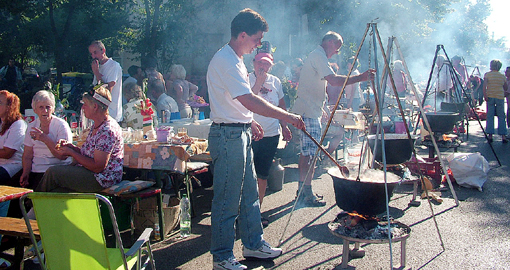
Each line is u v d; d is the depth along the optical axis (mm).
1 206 3777
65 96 11609
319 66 4953
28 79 14922
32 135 4281
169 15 13438
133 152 4539
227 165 3287
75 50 14656
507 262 3633
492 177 6648
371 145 4703
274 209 5191
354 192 3299
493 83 9773
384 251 3881
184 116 7824
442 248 3932
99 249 2561
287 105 8117
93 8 14016
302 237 4277
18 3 12383
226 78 3166
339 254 3846
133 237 4359
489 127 9945
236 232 4477
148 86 7887
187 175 4516
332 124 6930
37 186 4094
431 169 6062
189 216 4449
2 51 14875
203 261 3775
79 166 4090
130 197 3994
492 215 4844
